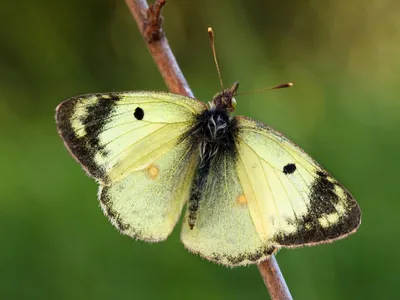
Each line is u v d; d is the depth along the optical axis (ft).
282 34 1.67
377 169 1.14
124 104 0.67
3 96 1.50
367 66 1.62
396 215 1.04
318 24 1.68
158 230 0.68
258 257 0.67
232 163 0.68
